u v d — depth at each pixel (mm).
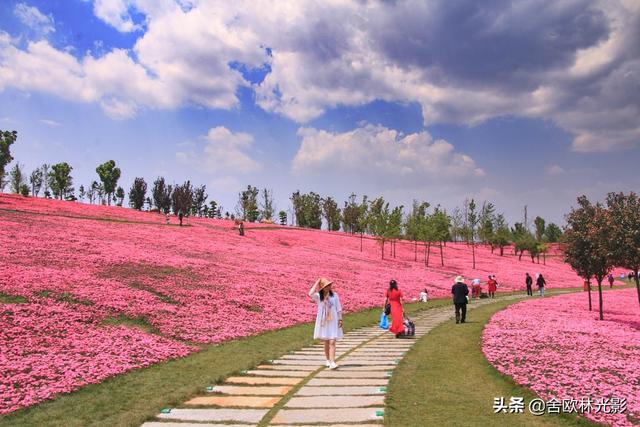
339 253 56219
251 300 23859
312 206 117500
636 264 22875
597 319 23000
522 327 18406
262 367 12859
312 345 16531
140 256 29062
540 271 65938
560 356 13016
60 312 16688
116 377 12039
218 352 15219
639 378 10906
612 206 23875
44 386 10898
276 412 8711
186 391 10250
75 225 41812
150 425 8305
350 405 9008
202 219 83312
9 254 23750
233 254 39281
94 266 24328
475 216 90875
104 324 16641
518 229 100438
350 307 26422
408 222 67938
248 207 113188
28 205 55844
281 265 37312
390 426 7781
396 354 14234
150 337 16062
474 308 28219
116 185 112812
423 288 38094
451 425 7895
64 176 101938
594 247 24219
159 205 107938
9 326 14617
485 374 11383
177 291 22609
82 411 9602
